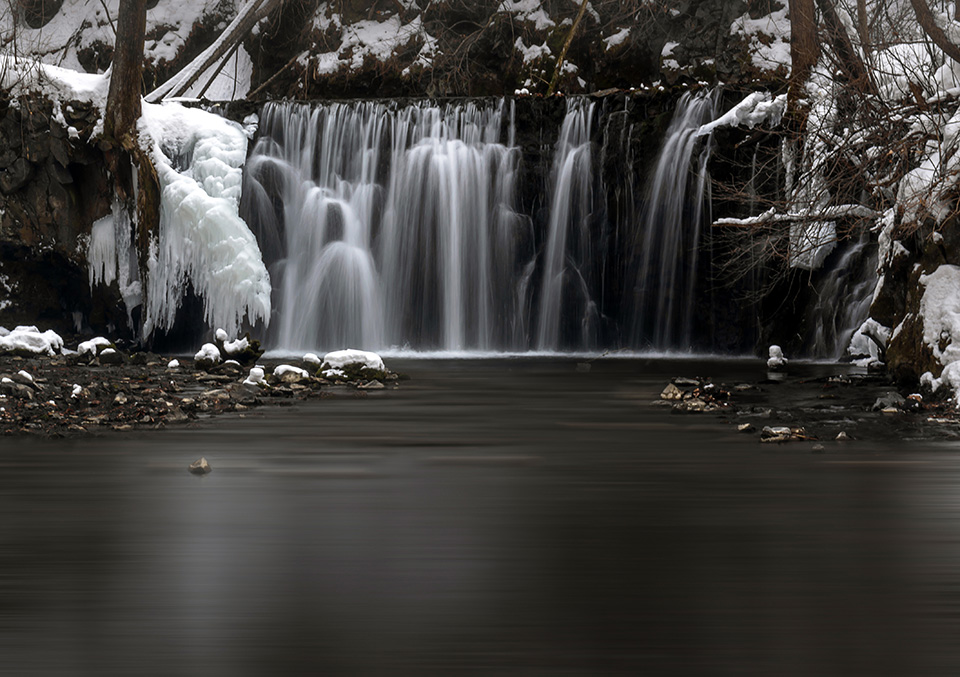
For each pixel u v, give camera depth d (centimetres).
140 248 2895
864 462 1051
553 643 511
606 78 3431
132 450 1129
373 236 3014
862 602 577
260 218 3047
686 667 480
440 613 557
